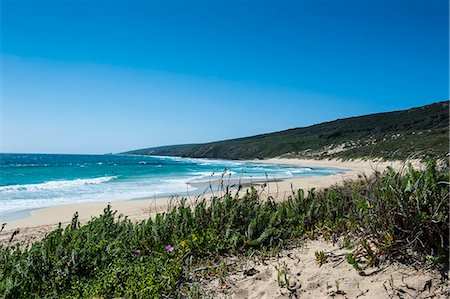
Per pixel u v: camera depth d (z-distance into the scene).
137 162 81.12
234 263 4.08
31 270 4.04
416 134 66.31
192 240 4.50
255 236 4.65
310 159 85.00
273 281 3.39
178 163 76.31
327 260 3.50
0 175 33.81
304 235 4.59
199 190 20.30
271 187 19.09
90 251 4.40
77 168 49.59
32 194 18.92
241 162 87.00
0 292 3.61
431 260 2.96
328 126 137.00
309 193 6.13
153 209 12.93
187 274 3.82
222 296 3.36
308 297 3.03
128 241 4.86
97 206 14.33
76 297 3.51
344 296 2.92
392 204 3.31
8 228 10.11
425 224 3.08
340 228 4.27
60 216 12.27
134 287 3.54
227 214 5.08
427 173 3.32
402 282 2.86
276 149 113.62
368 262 3.17
